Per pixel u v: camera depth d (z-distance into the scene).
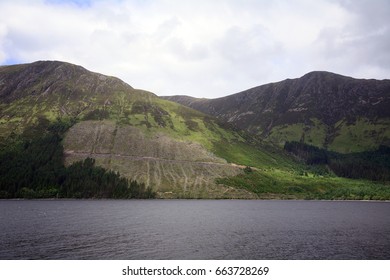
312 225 136.12
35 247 83.81
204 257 77.19
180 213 175.75
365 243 96.69
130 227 120.94
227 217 160.75
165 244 90.50
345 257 79.00
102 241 92.75
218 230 117.88
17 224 124.38
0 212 167.00
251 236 105.81
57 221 134.38
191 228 121.31
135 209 193.12
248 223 139.38
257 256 78.94
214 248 86.75
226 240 98.06
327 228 127.69
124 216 156.88
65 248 83.12
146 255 77.88
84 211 177.38
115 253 79.06
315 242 97.12
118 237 99.38
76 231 109.69
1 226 118.81
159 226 125.00
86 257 74.75
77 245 86.94
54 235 101.19
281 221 148.25
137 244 89.62
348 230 123.12
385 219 162.75
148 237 100.38
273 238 102.69
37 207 197.50
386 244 95.50
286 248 88.12
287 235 108.88
